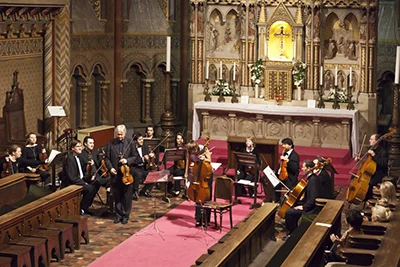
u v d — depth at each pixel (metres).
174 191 19.97
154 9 26.42
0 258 12.55
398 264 6.04
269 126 23.88
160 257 14.96
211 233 16.66
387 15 27.02
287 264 10.17
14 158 18.12
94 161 18.25
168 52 24.05
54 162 17.61
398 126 21.34
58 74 22.56
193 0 24.77
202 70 25.16
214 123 24.48
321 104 23.89
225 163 22.64
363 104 23.75
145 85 26.66
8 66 20.69
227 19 25.02
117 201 17.31
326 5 23.98
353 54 24.05
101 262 14.55
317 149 23.06
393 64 26.86
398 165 20.53
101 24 25.02
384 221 12.56
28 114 21.94
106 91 25.59
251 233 13.05
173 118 24.97
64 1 22.14
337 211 13.54
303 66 24.00
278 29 24.44
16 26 20.61
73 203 15.98
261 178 18.73
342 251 10.91
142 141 19.86
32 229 14.34
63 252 14.57
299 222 14.51
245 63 24.83
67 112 22.92
